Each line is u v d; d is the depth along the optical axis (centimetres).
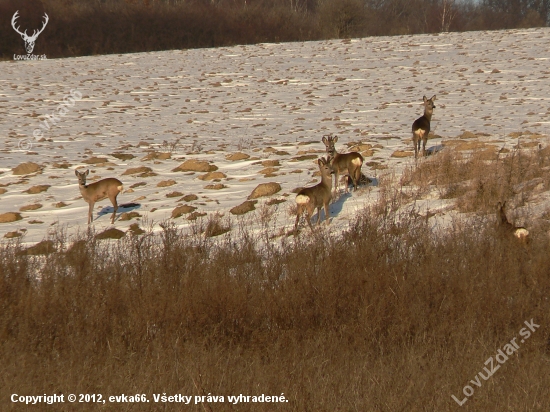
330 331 1180
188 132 3819
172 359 1099
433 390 960
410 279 1295
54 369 1081
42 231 1964
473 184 1891
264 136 3544
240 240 1574
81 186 2012
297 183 2267
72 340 1184
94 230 1891
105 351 1167
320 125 3806
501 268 1316
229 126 3978
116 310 1280
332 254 1367
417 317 1207
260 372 1027
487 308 1223
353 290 1278
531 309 1220
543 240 1451
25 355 1116
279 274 1359
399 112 4106
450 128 3334
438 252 1377
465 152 2414
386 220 1628
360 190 2064
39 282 1383
